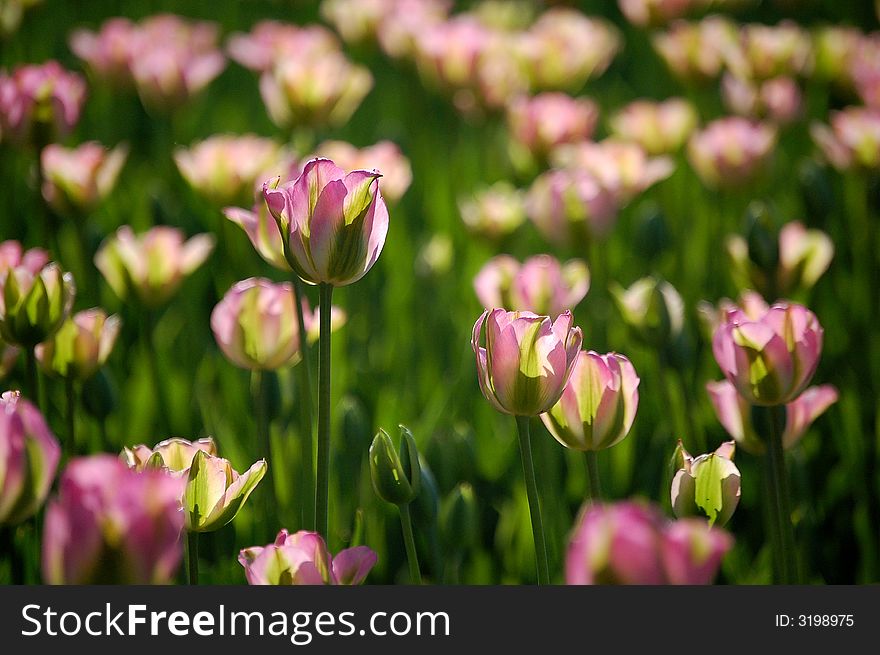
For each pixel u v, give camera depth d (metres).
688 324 2.09
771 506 1.61
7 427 1.35
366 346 2.11
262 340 1.63
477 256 2.28
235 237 2.12
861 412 1.98
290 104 2.18
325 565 1.43
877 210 2.17
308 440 1.61
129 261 1.79
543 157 2.30
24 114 1.86
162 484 1.30
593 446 1.51
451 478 1.72
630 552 1.26
